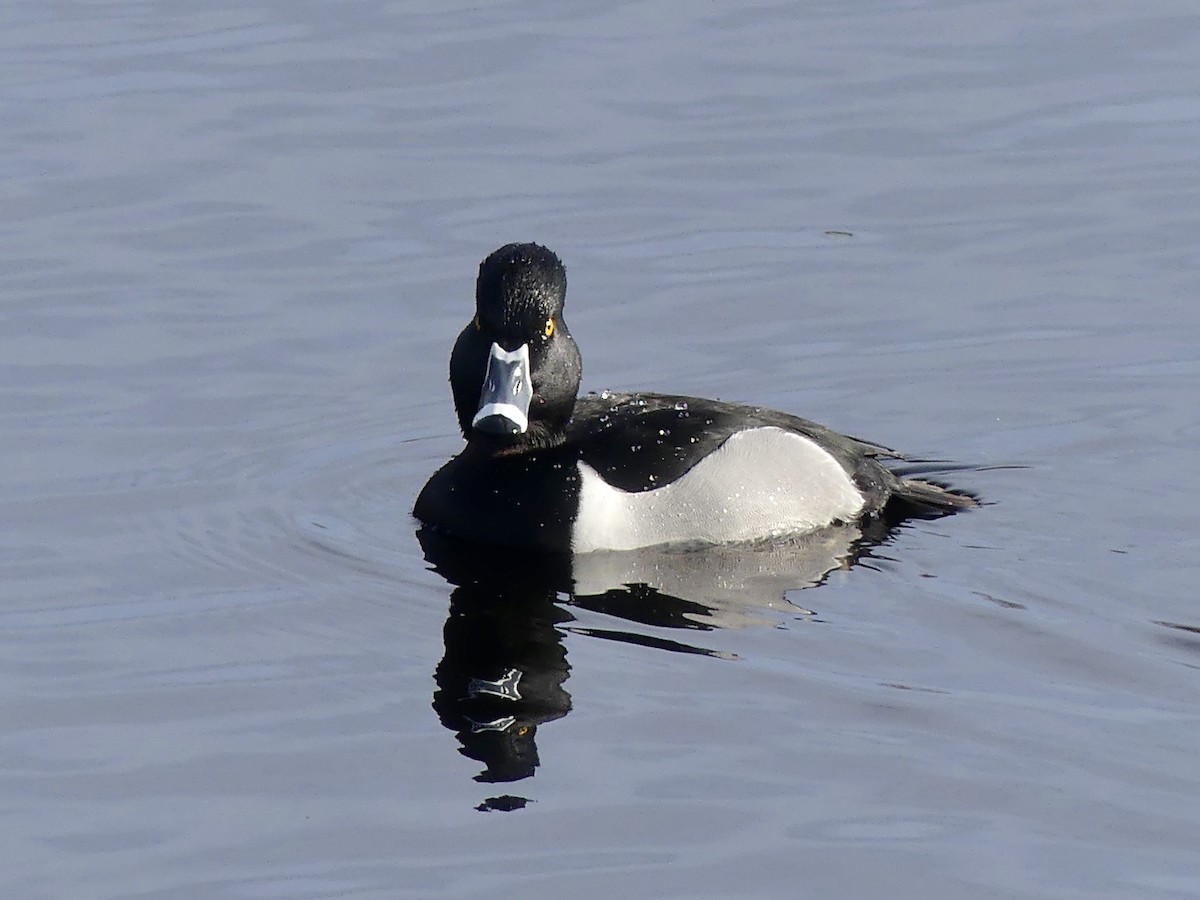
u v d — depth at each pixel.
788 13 21.39
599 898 8.52
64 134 18.97
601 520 12.34
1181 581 11.55
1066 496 12.95
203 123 19.16
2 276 16.61
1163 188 17.78
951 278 16.52
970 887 8.56
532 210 17.66
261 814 9.25
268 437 14.33
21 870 8.84
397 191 17.95
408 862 8.82
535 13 21.47
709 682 10.41
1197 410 14.21
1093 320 15.74
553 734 9.89
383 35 21.00
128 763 9.76
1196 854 8.77
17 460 13.84
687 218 17.56
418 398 14.96
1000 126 18.92
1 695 10.52
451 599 11.63
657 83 19.83
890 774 9.44
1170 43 20.41
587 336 15.88
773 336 15.80
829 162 18.39
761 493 12.57
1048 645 10.77
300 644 11.06
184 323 15.95
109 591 11.87
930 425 14.38
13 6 21.94
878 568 11.91
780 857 8.79
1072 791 9.27
